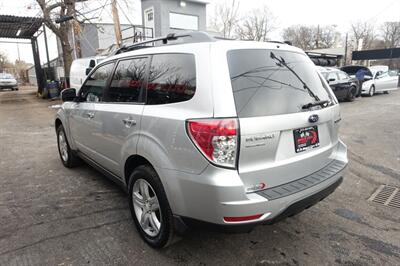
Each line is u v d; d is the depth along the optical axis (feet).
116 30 39.96
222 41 7.92
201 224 7.54
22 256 8.82
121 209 11.64
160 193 8.28
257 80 7.78
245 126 7.07
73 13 48.85
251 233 10.11
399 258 8.89
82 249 9.15
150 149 8.41
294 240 9.75
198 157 7.17
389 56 97.40
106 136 11.04
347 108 40.14
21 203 12.18
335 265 8.56
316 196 8.31
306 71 9.30
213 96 7.16
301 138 8.32
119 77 10.83
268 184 7.65
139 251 9.07
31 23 57.26
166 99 8.41
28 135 25.45
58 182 14.34
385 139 23.29
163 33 67.26
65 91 13.94
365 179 15.17
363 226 10.67
